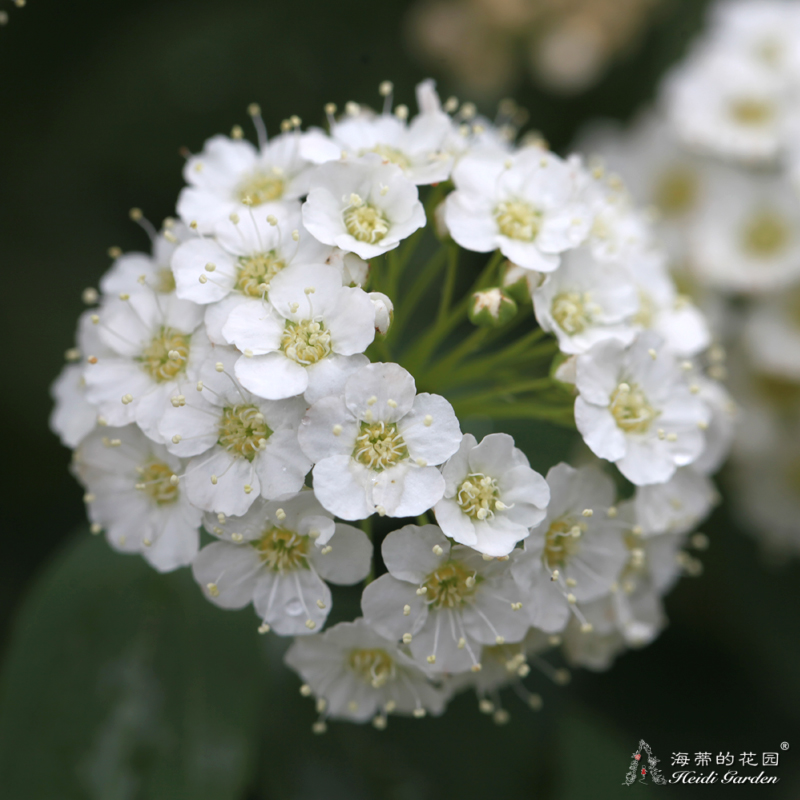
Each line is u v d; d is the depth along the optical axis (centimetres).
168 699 21
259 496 20
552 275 20
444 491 20
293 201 20
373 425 20
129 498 20
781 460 23
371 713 20
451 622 20
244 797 21
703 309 23
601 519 20
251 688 21
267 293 20
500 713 21
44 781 21
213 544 20
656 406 20
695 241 24
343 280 20
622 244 21
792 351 23
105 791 21
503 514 20
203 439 20
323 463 19
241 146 21
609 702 22
